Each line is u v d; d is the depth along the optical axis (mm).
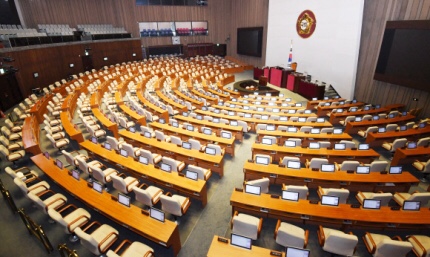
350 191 8719
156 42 36875
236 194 7371
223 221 7754
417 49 14750
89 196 7344
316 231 7219
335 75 21812
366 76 19391
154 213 6379
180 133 12430
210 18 38562
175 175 8430
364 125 13781
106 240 6180
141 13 34688
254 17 33531
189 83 24297
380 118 14812
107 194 7391
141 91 21641
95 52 29094
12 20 26641
